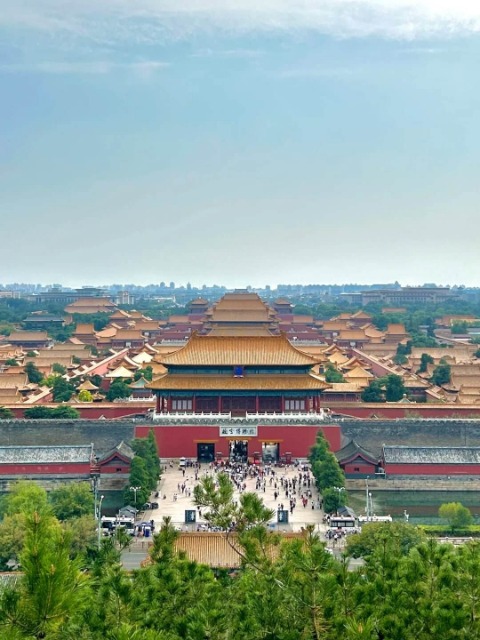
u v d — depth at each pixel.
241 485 142.12
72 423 165.88
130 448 154.88
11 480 147.12
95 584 37.56
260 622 36.50
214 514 43.81
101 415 184.75
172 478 149.00
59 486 126.38
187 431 164.38
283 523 118.94
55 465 148.12
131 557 101.38
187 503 131.62
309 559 37.31
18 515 95.88
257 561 41.91
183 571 41.38
